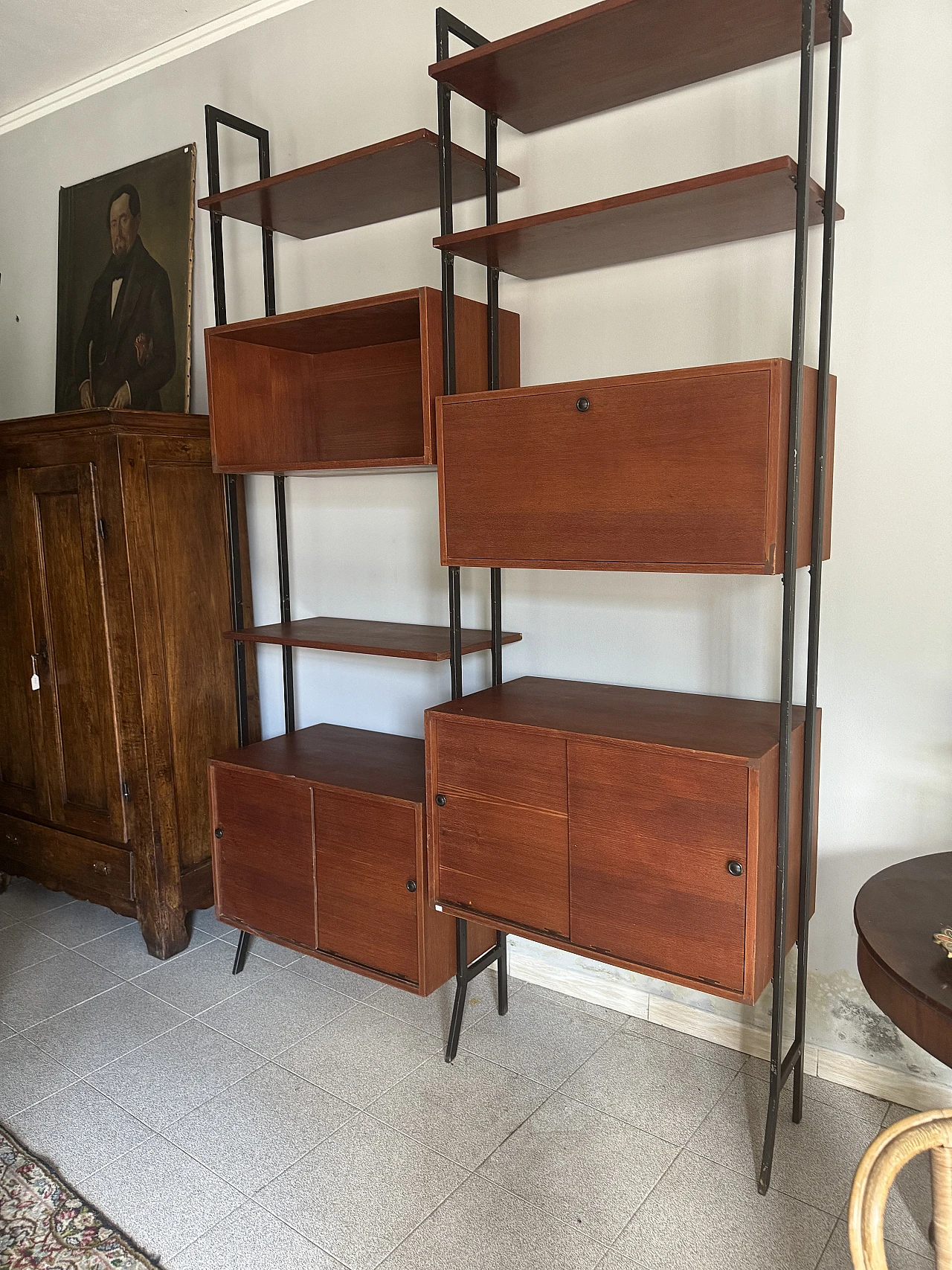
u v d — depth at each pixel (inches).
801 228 62.0
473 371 86.6
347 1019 94.4
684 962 71.0
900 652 76.4
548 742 75.0
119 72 122.5
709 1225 66.6
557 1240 65.4
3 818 123.5
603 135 86.0
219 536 112.3
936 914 57.6
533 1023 93.4
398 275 102.3
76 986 101.5
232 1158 74.0
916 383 73.0
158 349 123.2
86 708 109.6
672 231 76.7
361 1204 68.9
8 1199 69.2
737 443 64.2
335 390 108.0
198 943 112.0
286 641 96.3
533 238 77.9
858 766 79.4
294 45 106.0
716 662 85.7
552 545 74.1
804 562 73.0
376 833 87.0
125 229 125.9
